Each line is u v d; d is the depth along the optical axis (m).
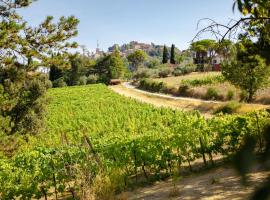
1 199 11.81
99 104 48.47
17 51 11.35
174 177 10.03
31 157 15.34
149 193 10.32
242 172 1.02
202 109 33.44
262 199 0.99
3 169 13.74
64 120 37.44
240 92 34.91
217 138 12.64
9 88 16.69
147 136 13.25
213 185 9.20
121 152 12.55
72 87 78.25
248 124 12.18
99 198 8.42
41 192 12.32
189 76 65.44
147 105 41.97
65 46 12.02
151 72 76.94
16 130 25.45
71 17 11.94
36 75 12.20
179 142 12.46
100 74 97.69
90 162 9.37
